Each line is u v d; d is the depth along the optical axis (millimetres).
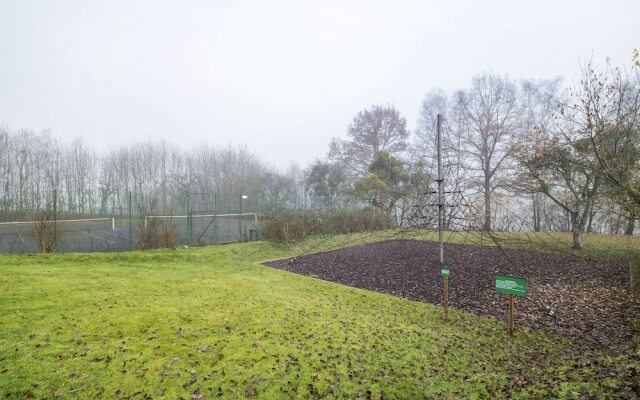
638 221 9922
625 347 5188
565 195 14203
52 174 32281
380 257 13008
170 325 5629
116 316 5852
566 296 8055
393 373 4441
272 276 10398
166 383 3887
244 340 5195
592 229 17484
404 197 15656
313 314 6715
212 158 43500
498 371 4570
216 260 13305
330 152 36656
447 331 6109
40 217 14906
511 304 5965
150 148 40188
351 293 8594
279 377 4176
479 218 11555
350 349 5121
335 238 17656
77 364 4141
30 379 3732
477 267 10914
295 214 19953
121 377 3941
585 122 9461
